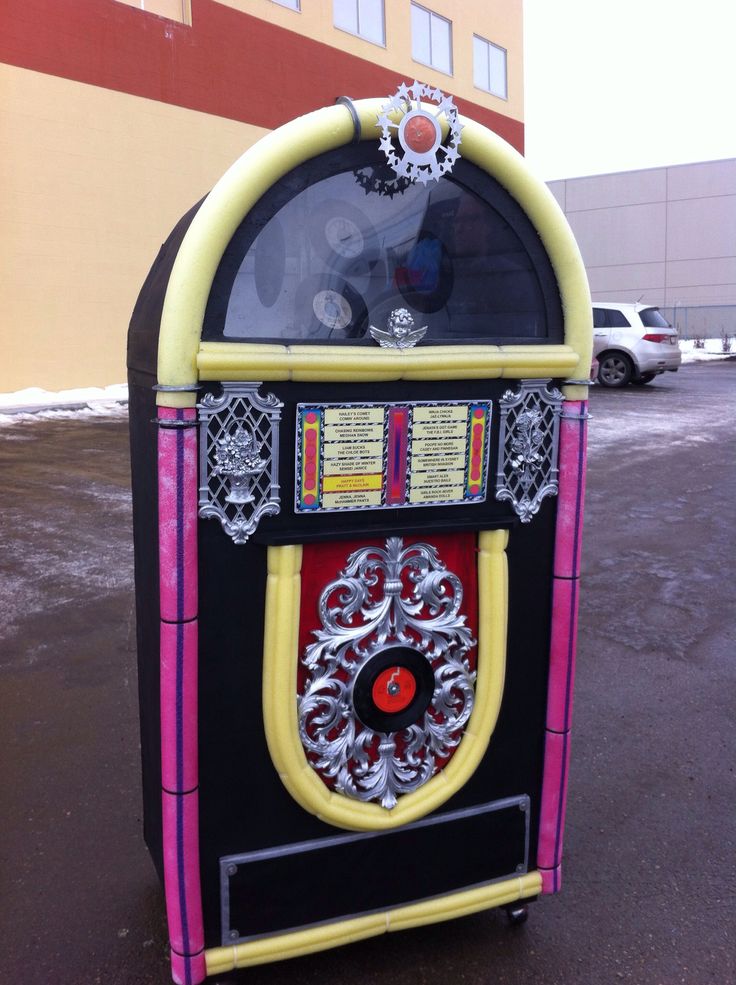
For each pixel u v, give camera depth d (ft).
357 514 6.44
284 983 7.11
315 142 5.81
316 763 6.65
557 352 6.66
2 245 41.29
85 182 43.70
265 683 6.34
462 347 6.40
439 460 6.57
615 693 12.84
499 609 6.92
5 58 39.86
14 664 13.32
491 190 6.49
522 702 7.29
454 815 7.16
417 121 6.02
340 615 6.52
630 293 118.11
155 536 6.27
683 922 7.99
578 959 7.47
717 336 107.04
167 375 5.68
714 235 111.14
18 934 7.72
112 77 43.70
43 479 25.82
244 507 6.11
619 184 116.78
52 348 43.91
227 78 48.42
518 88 71.41
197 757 6.31
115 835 9.21
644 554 19.72
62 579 17.06
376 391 6.28
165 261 6.61
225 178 5.65
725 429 37.17
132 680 12.85
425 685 6.88
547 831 7.52
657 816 9.75
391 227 6.45
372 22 56.65
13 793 9.96
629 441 34.19
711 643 14.69
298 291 6.23
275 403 5.99
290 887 6.75
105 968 7.32
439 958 7.45
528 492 6.93
